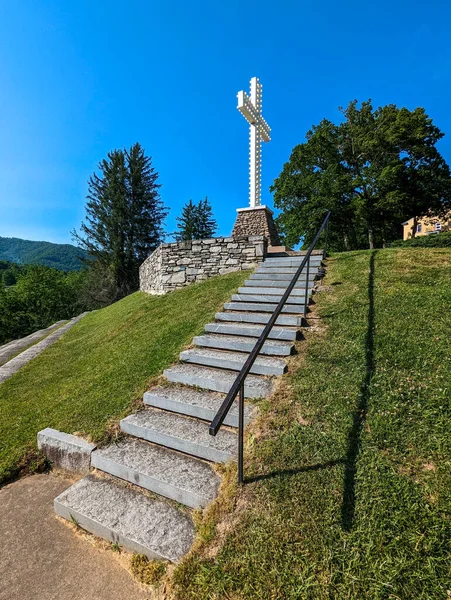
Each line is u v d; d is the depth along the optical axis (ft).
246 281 19.56
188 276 26.18
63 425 10.46
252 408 8.95
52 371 17.69
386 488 5.78
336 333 11.84
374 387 8.45
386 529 5.15
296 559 5.01
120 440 9.25
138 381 12.10
